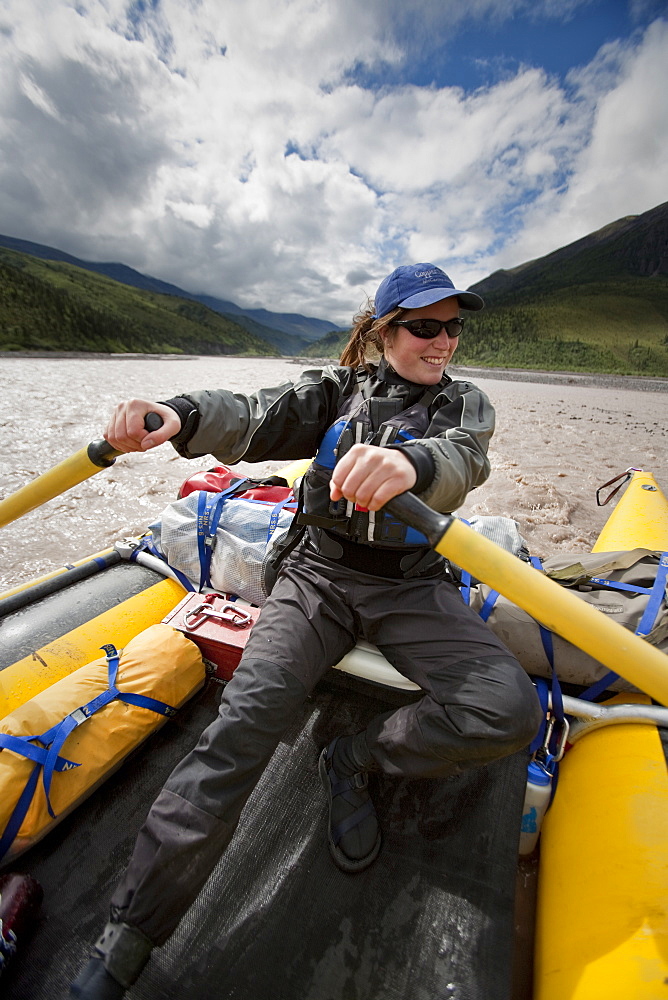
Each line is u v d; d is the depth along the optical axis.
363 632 1.21
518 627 1.34
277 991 0.93
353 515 1.15
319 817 1.19
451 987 0.92
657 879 0.92
